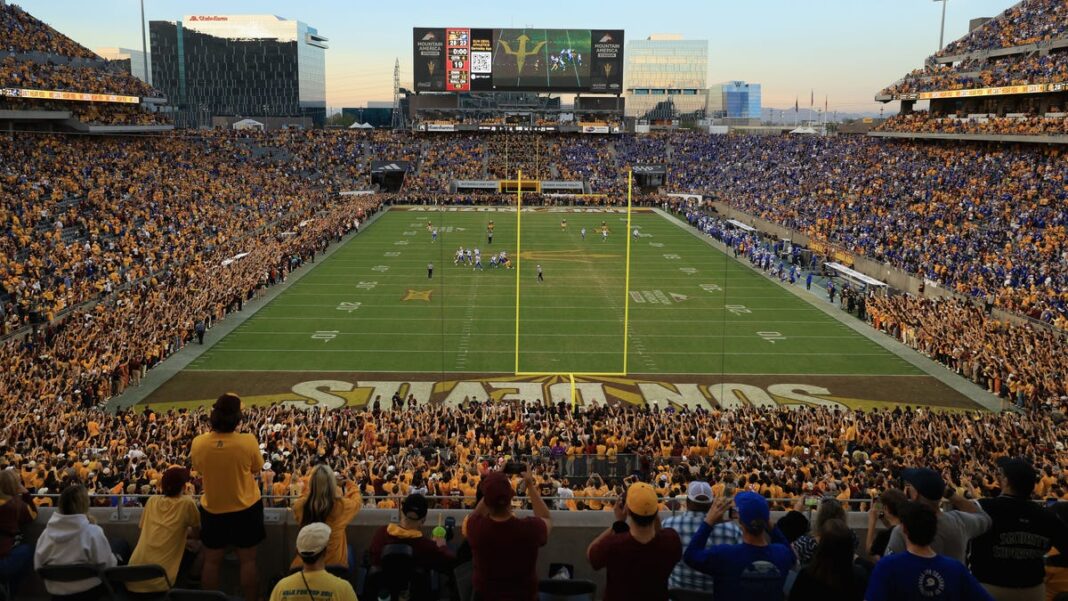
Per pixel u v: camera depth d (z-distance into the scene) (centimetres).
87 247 3309
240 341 2809
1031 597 516
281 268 3744
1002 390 2314
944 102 5859
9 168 4075
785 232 4912
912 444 1648
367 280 3812
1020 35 5331
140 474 1318
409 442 1664
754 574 465
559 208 6725
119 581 541
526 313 3238
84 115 5194
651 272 4097
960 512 516
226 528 580
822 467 1442
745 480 1292
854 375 2533
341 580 457
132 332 2539
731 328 3061
